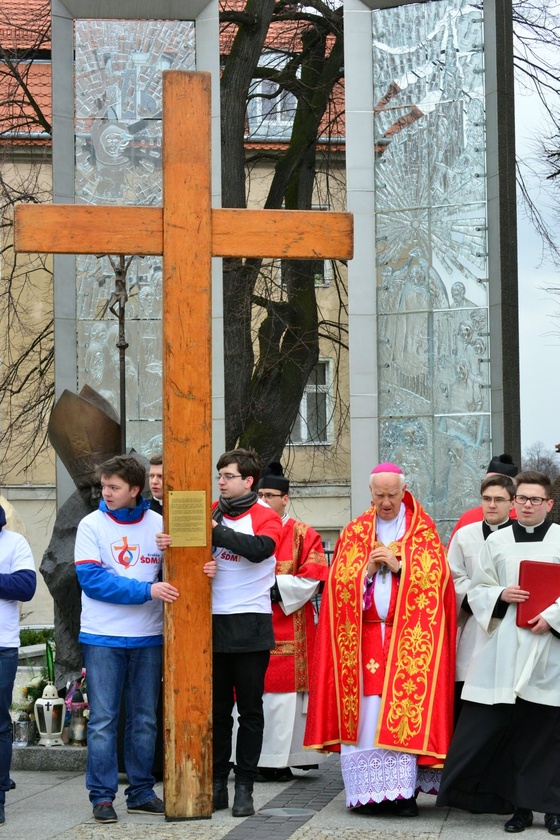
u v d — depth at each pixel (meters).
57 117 13.95
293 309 19.56
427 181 13.91
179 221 7.49
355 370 13.89
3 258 22.00
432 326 13.81
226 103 19.22
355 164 14.01
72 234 7.48
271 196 20.33
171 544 7.39
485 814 7.71
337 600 8.08
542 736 7.28
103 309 13.91
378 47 14.10
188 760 7.36
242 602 7.59
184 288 7.47
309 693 8.33
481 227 13.70
